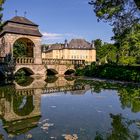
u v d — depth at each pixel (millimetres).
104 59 55344
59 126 10008
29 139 8336
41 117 11625
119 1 27422
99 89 23250
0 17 32688
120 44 31031
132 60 35719
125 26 28953
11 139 8344
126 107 14039
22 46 56438
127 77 31547
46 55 99875
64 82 31969
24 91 21688
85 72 46031
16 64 40000
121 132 9180
